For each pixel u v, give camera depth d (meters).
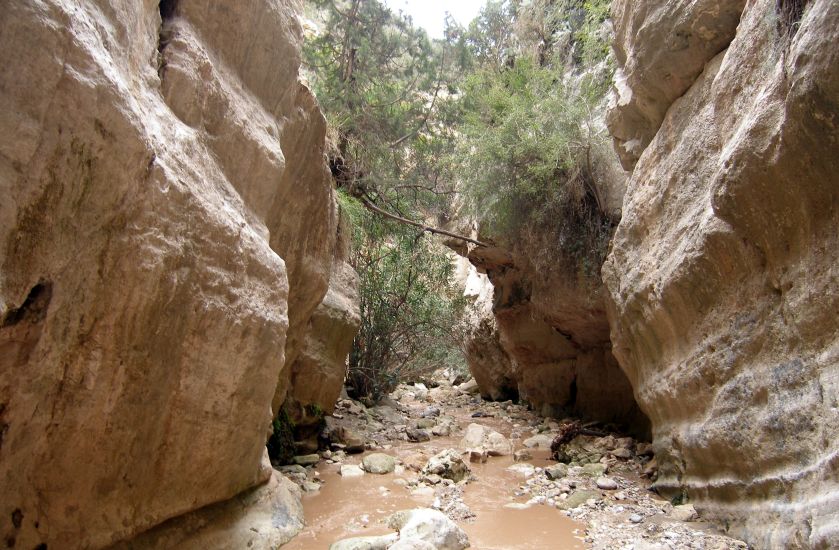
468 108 9.74
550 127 7.65
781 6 3.31
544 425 9.02
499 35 11.04
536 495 5.45
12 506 2.50
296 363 6.73
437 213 11.37
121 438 2.89
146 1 3.00
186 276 2.98
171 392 3.12
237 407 3.65
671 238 4.66
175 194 2.82
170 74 3.13
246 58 3.93
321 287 6.15
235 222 3.44
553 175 7.85
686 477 4.77
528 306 9.91
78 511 2.80
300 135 5.04
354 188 9.64
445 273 12.08
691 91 4.77
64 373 2.47
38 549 2.64
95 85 2.19
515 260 9.50
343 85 9.45
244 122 3.73
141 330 2.79
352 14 9.66
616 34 6.00
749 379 3.73
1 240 1.99
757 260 3.63
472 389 13.87
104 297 2.52
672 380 4.80
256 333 3.62
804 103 2.78
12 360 2.21
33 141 2.02
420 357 12.97
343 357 7.64
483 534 4.41
